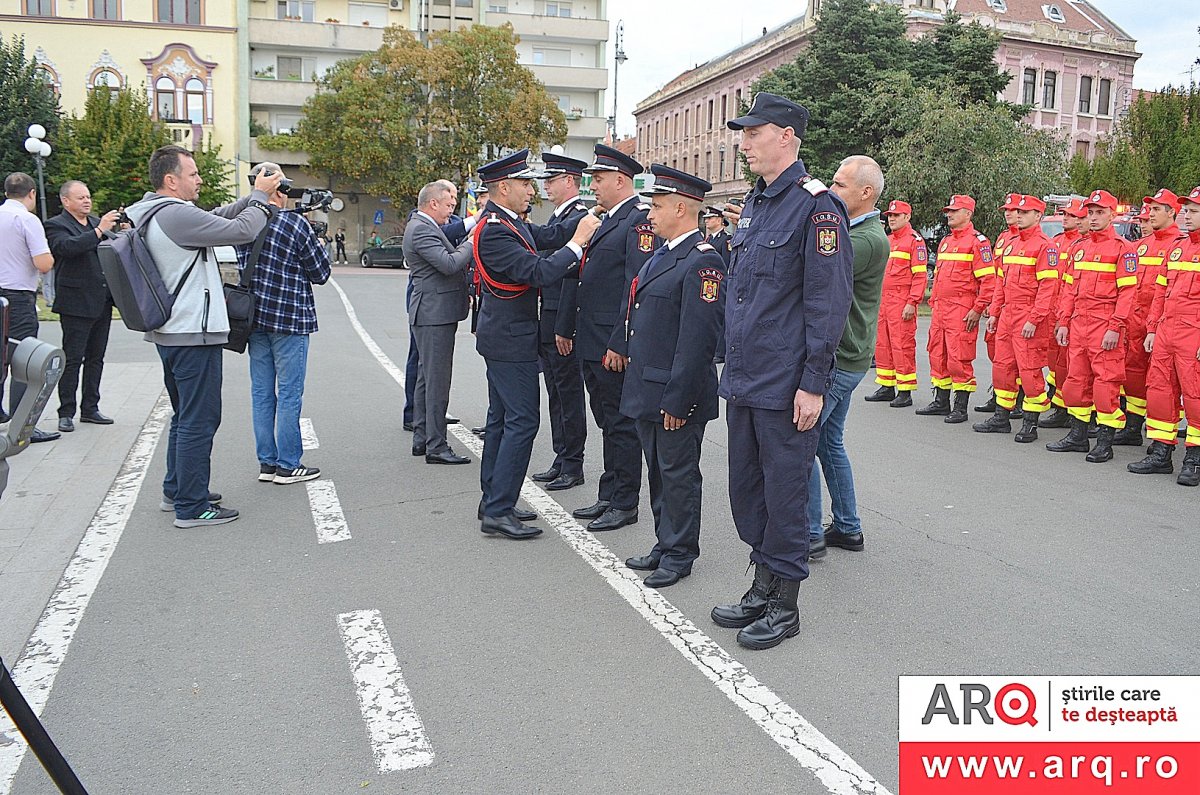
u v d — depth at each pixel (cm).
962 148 2461
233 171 4253
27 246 731
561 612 446
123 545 534
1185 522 590
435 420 718
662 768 316
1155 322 745
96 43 4041
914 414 982
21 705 242
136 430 823
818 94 2945
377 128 4166
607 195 569
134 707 356
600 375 561
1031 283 841
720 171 5619
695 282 454
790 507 407
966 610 447
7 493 632
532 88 4244
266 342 652
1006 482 690
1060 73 4731
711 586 480
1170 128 2816
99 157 3369
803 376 392
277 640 414
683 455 473
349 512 600
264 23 4444
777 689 371
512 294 534
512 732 338
